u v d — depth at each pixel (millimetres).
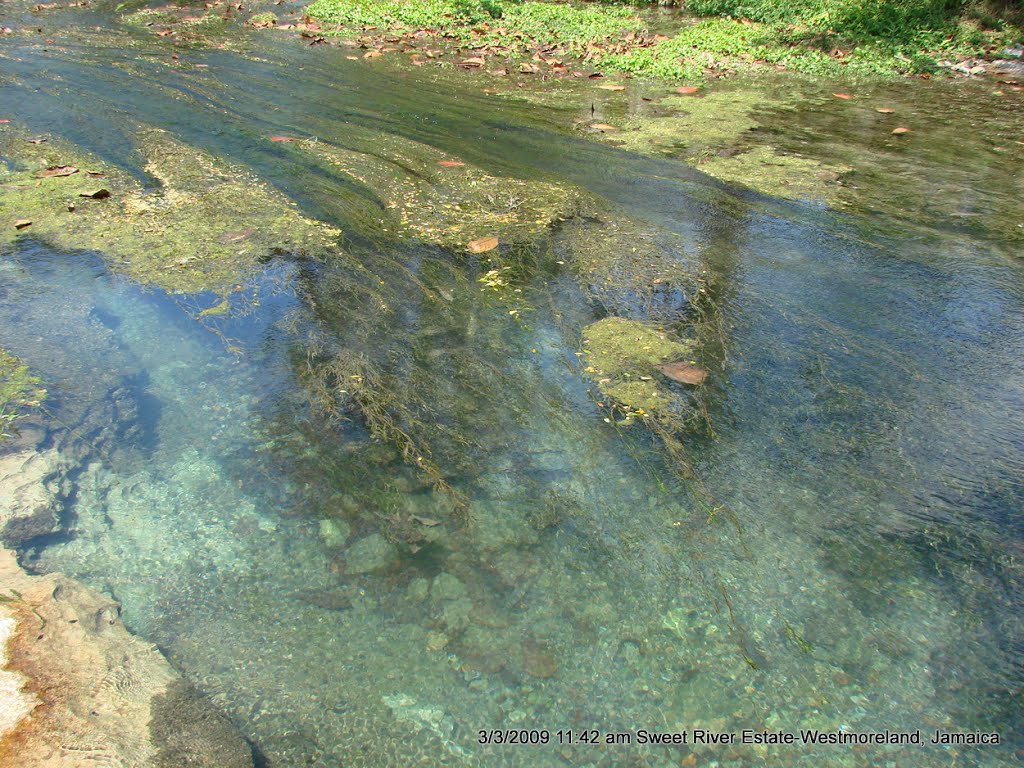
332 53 10148
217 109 7707
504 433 3650
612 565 3043
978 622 2828
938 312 4660
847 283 4949
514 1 13312
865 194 6266
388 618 2850
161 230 5297
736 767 2391
